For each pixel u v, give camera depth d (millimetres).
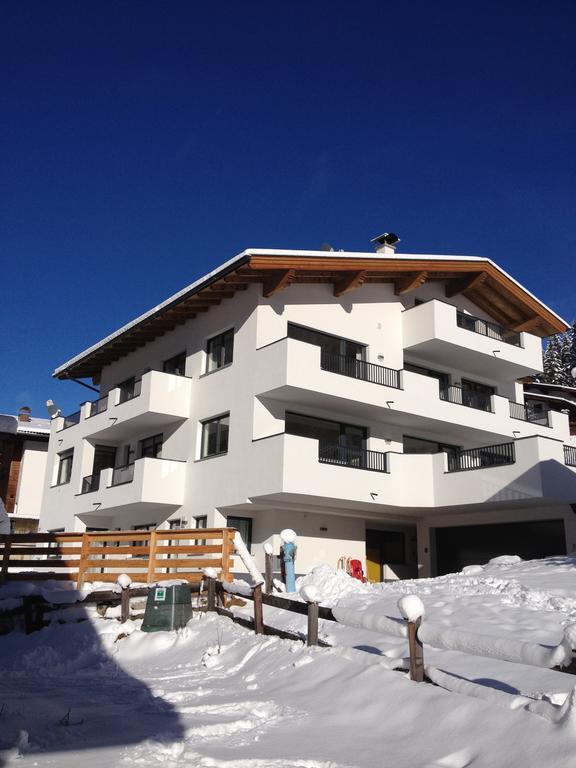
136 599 13484
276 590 14531
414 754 5195
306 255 21125
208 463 22562
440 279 26641
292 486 19688
